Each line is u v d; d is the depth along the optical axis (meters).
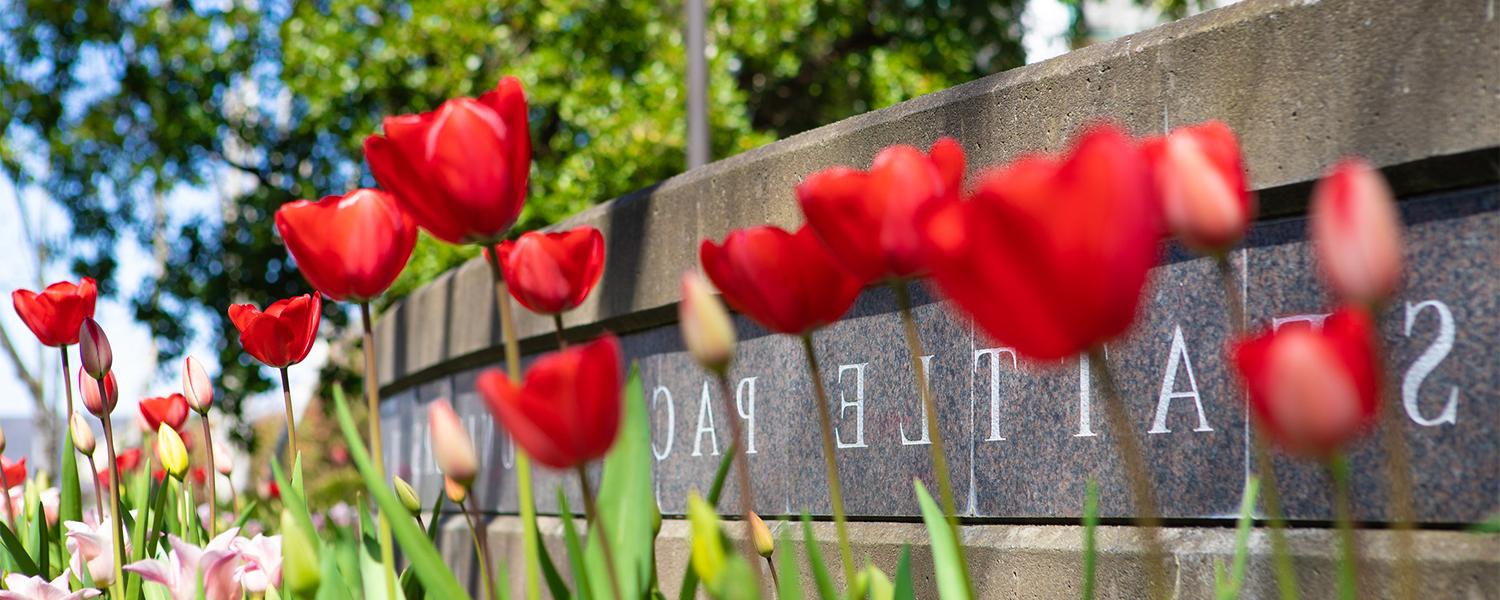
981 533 3.56
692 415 4.98
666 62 12.42
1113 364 3.22
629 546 1.89
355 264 1.91
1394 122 2.61
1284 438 1.27
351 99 12.83
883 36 15.48
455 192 1.69
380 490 1.70
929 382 3.80
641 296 5.10
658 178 12.17
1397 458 1.61
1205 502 2.98
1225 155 1.44
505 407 1.41
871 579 2.10
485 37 12.22
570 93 12.17
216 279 15.41
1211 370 2.99
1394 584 2.57
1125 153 1.15
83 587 3.09
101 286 16.88
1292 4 2.80
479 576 6.70
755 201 4.42
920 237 1.22
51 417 24.89
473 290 6.89
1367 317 1.29
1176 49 3.03
